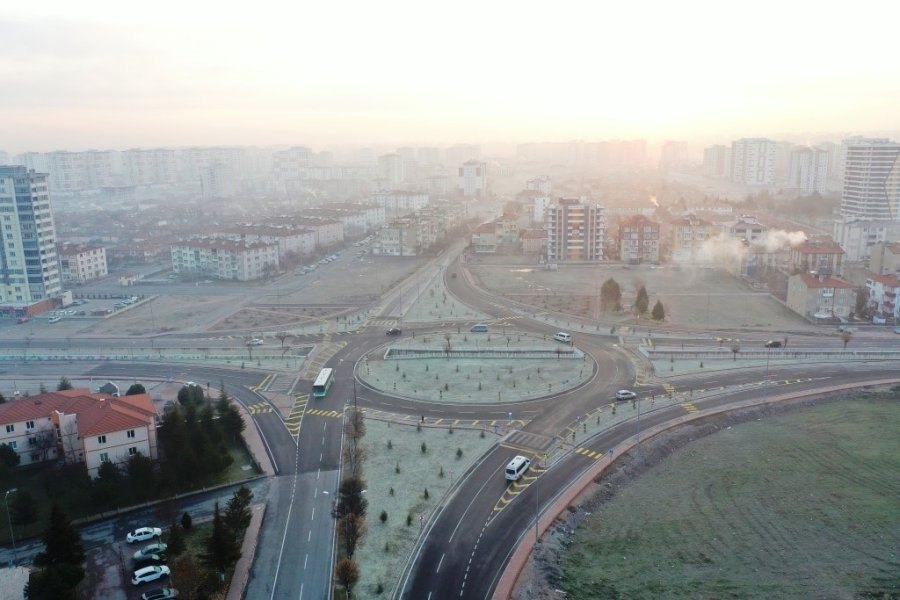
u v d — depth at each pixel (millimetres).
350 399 141375
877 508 98438
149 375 159875
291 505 100062
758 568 85625
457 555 87438
